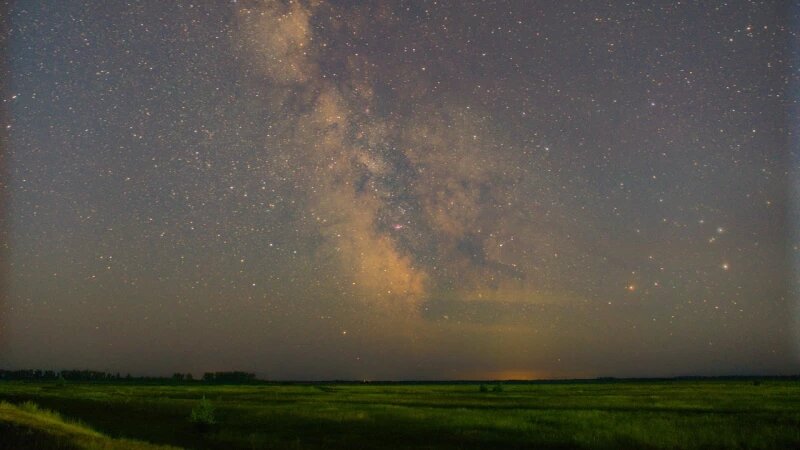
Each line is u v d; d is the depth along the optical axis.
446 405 59.75
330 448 31.33
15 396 71.75
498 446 31.73
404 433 36.22
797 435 33.19
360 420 42.88
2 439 23.12
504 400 68.31
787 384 133.75
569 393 89.00
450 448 31.16
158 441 33.44
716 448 30.08
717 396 72.56
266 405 58.66
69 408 55.00
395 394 86.69
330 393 90.69
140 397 74.12
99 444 23.58
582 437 33.16
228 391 98.38
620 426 37.59
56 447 22.45
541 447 31.34
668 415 45.03
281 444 32.41
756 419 41.41
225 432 37.09
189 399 69.94
